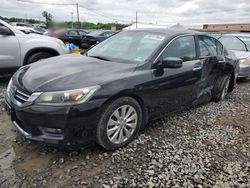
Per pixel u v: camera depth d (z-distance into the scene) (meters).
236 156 3.29
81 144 2.88
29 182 2.53
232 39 8.76
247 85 7.64
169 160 3.07
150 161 3.02
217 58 4.91
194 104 4.54
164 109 3.80
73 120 2.73
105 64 3.44
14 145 3.19
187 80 4.02
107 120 3.00
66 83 2.83
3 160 2.86
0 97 4.84
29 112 2.75
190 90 4.18
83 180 2.62
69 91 2.72
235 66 5.65
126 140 3.30
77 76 2.99
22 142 3.26
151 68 3.46
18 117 2.91
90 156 3.04
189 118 4.49
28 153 3.03
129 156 3.10
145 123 3.58
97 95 2.83
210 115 4.72
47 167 2.79
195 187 2.62
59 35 17.03
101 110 2.92
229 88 5.93
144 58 3.55
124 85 3.06
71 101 2.71
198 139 3.69
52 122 2.71
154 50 3.64
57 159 2.94
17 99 2.96
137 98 3.32
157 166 2.93
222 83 5.30
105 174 2.73
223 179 2.78
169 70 3.69
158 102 3.62
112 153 3.14
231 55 5.73
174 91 3.82
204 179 2.76
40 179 2.58
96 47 4.41
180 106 4.12
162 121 4.25
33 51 5.91
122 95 3.08
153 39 3.91
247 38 8.86
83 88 2.78
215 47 5.07
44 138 2.80
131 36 4.20
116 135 3.15
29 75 3.21
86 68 3.25
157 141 3.52
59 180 2.59
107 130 3.04
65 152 3.08
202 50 4.54
